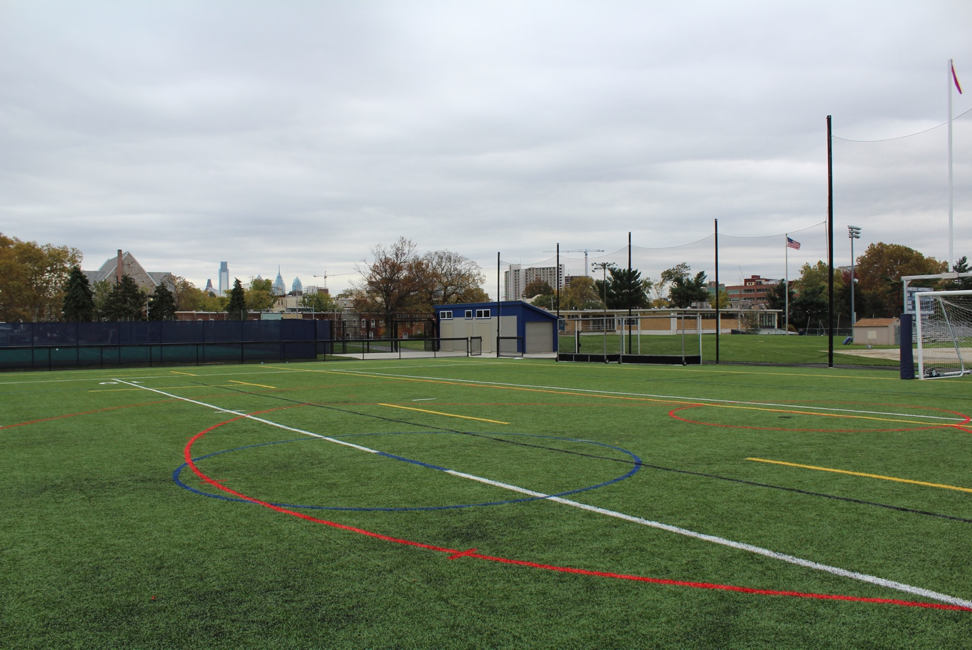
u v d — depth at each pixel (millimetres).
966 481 7309
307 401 16078
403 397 16891
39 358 31562
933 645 3635
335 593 4418
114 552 5297
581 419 12531
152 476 8023
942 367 25891
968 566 4758
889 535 5453
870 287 94125
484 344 45812
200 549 5332
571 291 98062
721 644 3656
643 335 57094
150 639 3811
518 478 7656
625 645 3656
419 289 67438
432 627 3906
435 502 6637
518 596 4328
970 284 45281
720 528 5691
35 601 4375
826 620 3941
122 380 23438
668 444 9766
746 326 85625
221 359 35969
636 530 5668
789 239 53062
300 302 127000
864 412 13125
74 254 67688
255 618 4062
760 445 9625
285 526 5902
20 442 10578
